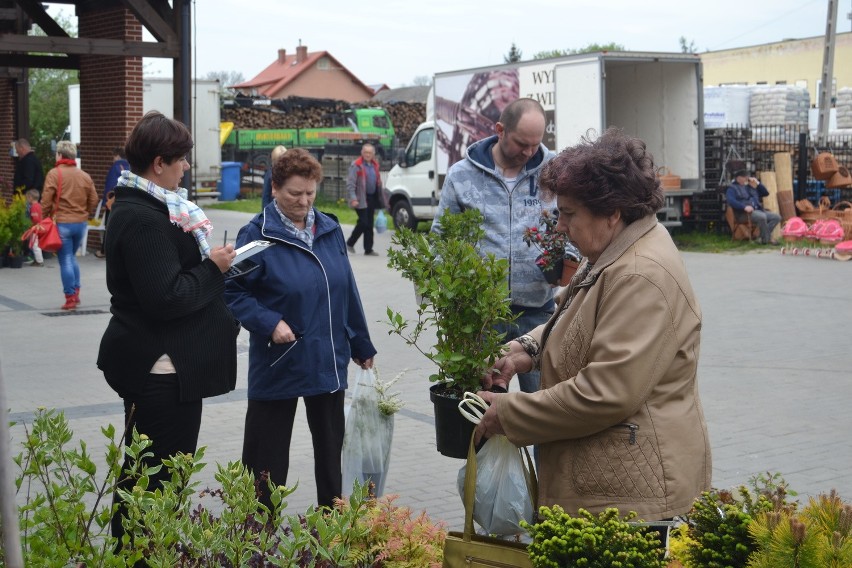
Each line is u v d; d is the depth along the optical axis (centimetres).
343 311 474
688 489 279
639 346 270
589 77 1805
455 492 588
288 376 456
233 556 285
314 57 8175
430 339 1083
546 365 296
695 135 1962
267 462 464
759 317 1211
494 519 325
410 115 4556
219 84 3341
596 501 280
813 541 227
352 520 288
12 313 1234
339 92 8356
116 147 1723
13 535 199
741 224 2003
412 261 388
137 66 1783
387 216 2602
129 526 291
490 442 327
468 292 363
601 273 282
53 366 934
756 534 237
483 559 288
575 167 282
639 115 2052
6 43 1556
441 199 501
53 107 3825
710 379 883
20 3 1856
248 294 455
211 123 3334
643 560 250
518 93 1938
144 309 375
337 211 3097
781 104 2639
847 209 2017
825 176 2114
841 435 701
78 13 1880
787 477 608
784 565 229
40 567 280
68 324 1162
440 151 2122
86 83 1870
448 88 2089
